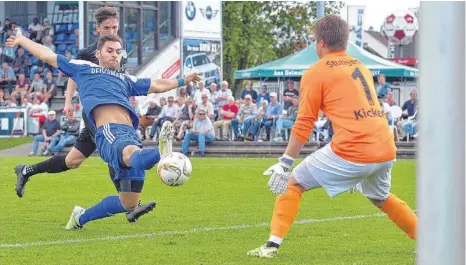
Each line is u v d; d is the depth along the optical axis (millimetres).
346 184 12555
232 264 12500
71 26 61188
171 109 47625
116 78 14758
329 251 13859
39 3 62375
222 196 23641
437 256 6008
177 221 18000
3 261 12914
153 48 58844
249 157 44781
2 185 26984
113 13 16578
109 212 15805
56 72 58625
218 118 49375
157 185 27125
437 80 5965
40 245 14570
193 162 39500
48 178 29766
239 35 90000
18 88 57625
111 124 14133
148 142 47469
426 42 5984
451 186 5977
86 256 13398
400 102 55719
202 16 61750
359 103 12383
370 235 15820
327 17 12789
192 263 12703
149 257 13297
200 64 61656
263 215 19172
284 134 46594
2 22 64062
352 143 12305
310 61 52594
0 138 52188
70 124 46625
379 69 51719
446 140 5969
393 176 31156
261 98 49688
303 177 12734
